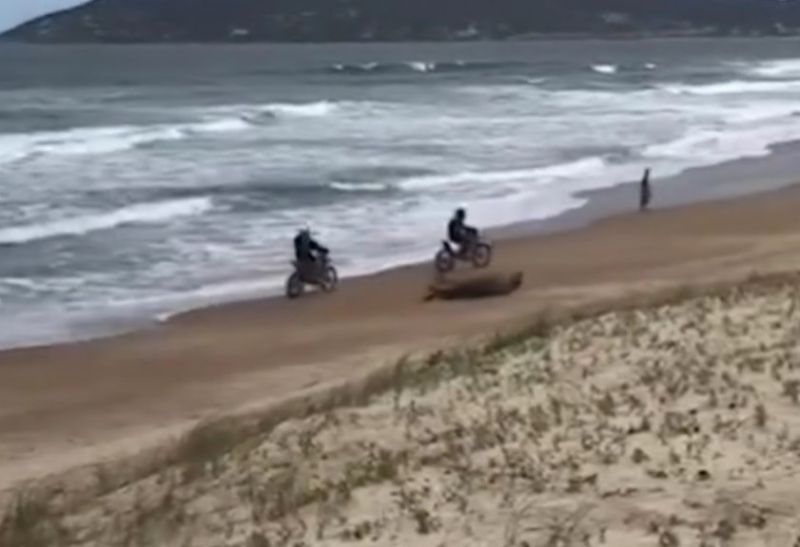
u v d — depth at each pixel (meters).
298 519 7.85
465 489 7.91
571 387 10.77
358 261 29.44
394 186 42.31
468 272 27.14
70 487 11.88
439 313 23.36
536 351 13.38
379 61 179.75
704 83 113.81
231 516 8.28
